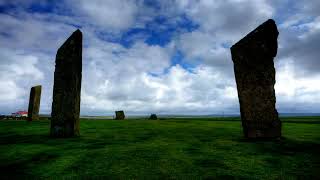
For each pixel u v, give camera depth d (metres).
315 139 14.13
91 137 15.79
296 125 24.09
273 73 14.56
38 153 11.47
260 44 14.62
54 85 16.28
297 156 10.69
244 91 14.61
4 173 8.83
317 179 8.16
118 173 8.75
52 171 8.98
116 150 11.87
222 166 9.44
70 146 12.95
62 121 16.03
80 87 16.59
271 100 14.43
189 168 9.23
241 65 14.73
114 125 24.08
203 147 12.46
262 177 8.35
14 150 12.15
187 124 25.47
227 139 14.58
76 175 8.57
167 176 8.47
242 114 14.59
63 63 16.27
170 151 11.64
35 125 23.42
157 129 20.22
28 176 8.52
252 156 10.74
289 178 8.25
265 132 14.24
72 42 16.23
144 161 10.06
